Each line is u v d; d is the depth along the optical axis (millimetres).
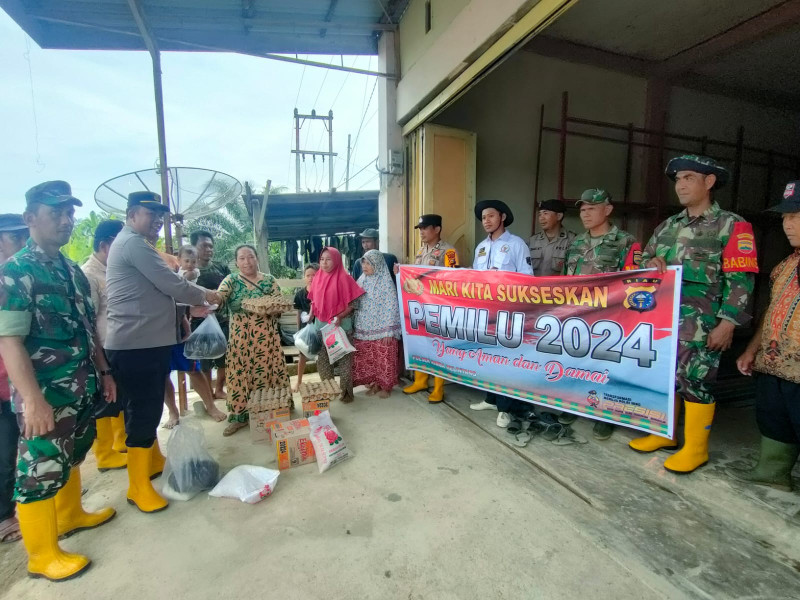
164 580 1712
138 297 2162
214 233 14016
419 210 4512
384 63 4809
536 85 4914
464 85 3363
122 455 2746
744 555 1739
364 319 3814
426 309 3557
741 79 5469
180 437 2387
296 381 4672
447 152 4371
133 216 2209
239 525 2057
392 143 4820
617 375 2525
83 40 4543
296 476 2498
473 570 1715
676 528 1916
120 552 1888
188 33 4621
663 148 5320
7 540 2023
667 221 2516
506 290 2992
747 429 2898
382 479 2434
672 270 2260
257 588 1654
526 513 2072
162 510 2199
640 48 4980
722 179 2307
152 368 2209
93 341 2090
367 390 4043
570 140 5113
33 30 4223
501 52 2855
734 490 2166
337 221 8828
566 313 2715
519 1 2564
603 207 2918
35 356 1723
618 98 5273
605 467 2475
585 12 4195
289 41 4957
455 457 2668
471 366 3303
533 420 3031
